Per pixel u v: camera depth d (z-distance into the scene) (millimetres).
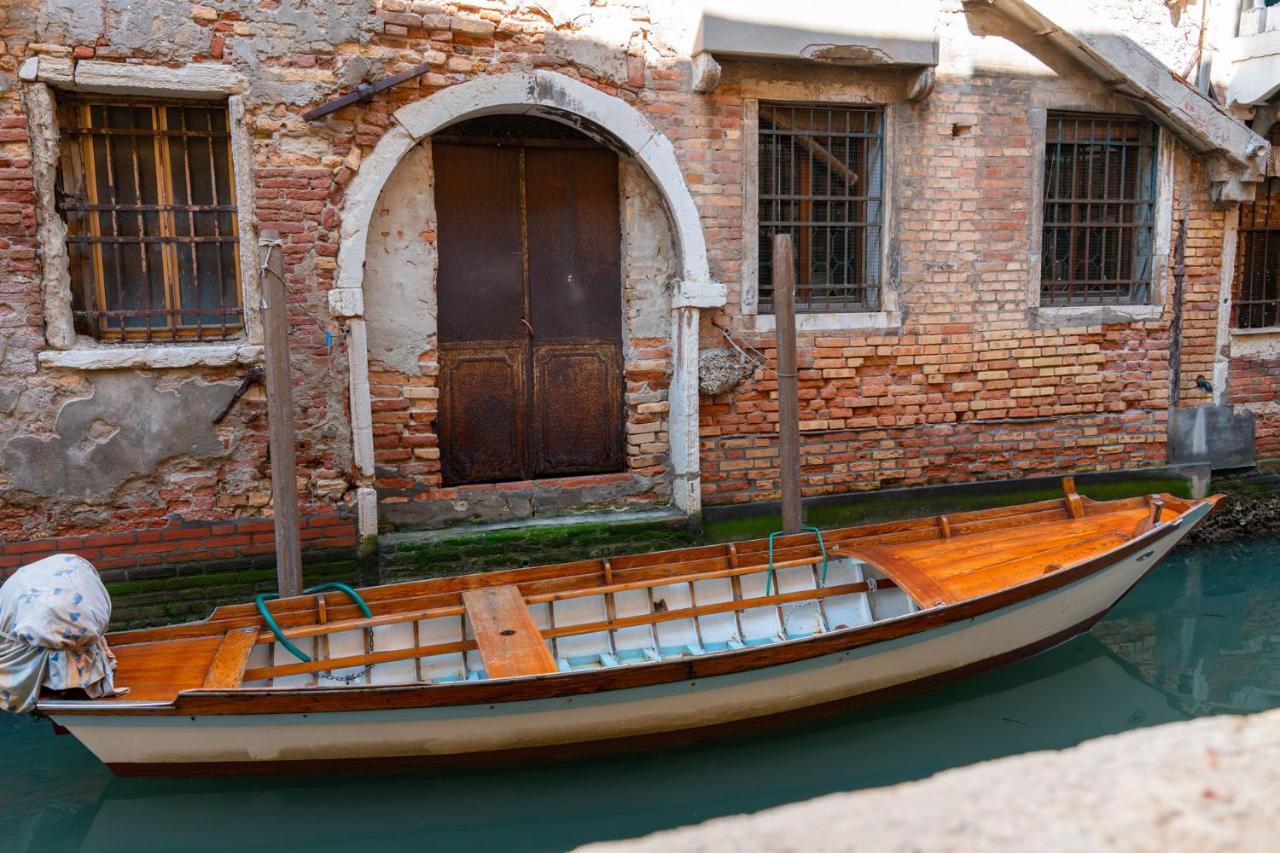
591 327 6660
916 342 7016
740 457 6762
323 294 5691
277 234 5566
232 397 5605
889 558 5590
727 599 5566
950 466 7234
